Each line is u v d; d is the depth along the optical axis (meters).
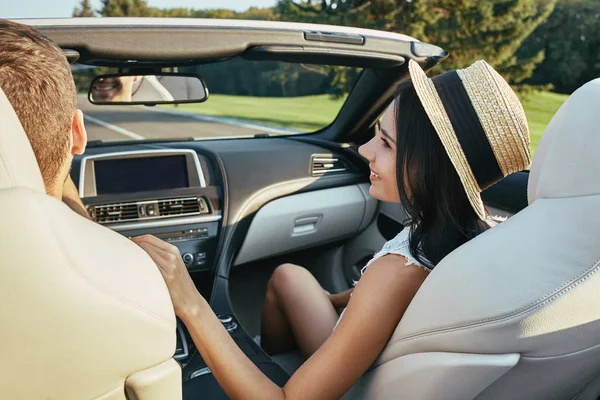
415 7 18.28
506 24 18.59
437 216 1.18
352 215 2.93
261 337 2.01
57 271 0.61
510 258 0.88
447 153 1.10
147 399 0.74
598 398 1.22
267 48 1.83
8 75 0.72
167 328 0.70
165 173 2.55
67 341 0.64
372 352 1.15
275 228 2.70
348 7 19.39
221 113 9.50
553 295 0.83
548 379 0.95
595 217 0.83
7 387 0.66
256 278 3.01
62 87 0.77
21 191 0.60
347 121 2.88
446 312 0.92
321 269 3.18
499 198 2.26
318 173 2.77
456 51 19.03
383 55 2.03
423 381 0.97
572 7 20.75
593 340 0.90
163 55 1.67
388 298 1.15
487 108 1.10
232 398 1.20
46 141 0.76
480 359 0.88
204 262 2.52
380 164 1.29
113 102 2.12
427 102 1.10
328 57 1.98
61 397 0.68
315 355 1.19
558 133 0.89
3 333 0.62
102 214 2.39
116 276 0.67
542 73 21.67
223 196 2.53
